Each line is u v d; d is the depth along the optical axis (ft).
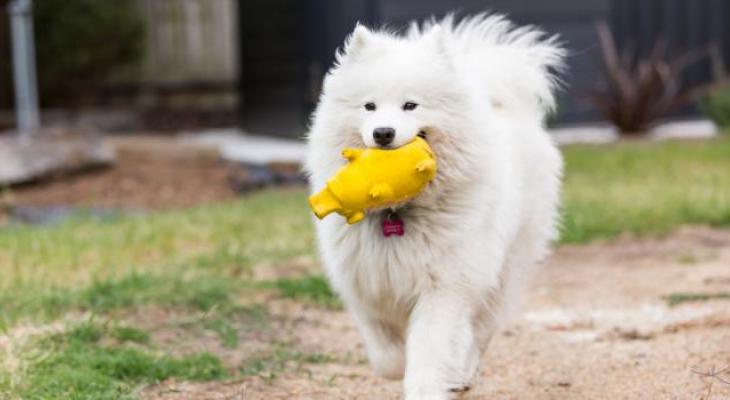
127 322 23.17
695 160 48.37
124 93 79.25
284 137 62.44
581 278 28.86
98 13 68.74
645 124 59.77
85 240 32.55
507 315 19.92
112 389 18.13
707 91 60.85
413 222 16.48
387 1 55.98
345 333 23.89
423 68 16.28
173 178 49.80
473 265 16.62
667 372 19.38
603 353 21.33
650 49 63.36
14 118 65.62
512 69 20.34
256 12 66.49
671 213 36.55
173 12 80.07
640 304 25.41
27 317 22.80
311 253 31.42
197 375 19.69
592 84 61.77
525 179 19.62
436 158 16.34
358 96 16.47
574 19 61.16
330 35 56.70
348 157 16.12
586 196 40.14
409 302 17.01
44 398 17.30
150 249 31.73
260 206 40.29
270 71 64.34
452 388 16.52
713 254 31.07
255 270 29.43
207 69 81.15
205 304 24.76
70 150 48.91
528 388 19.34
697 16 64.03
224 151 57.77
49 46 68.33
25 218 41.45
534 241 20.25
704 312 23.86
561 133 61.67
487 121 17.11
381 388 19.53
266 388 19.35
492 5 58.80
